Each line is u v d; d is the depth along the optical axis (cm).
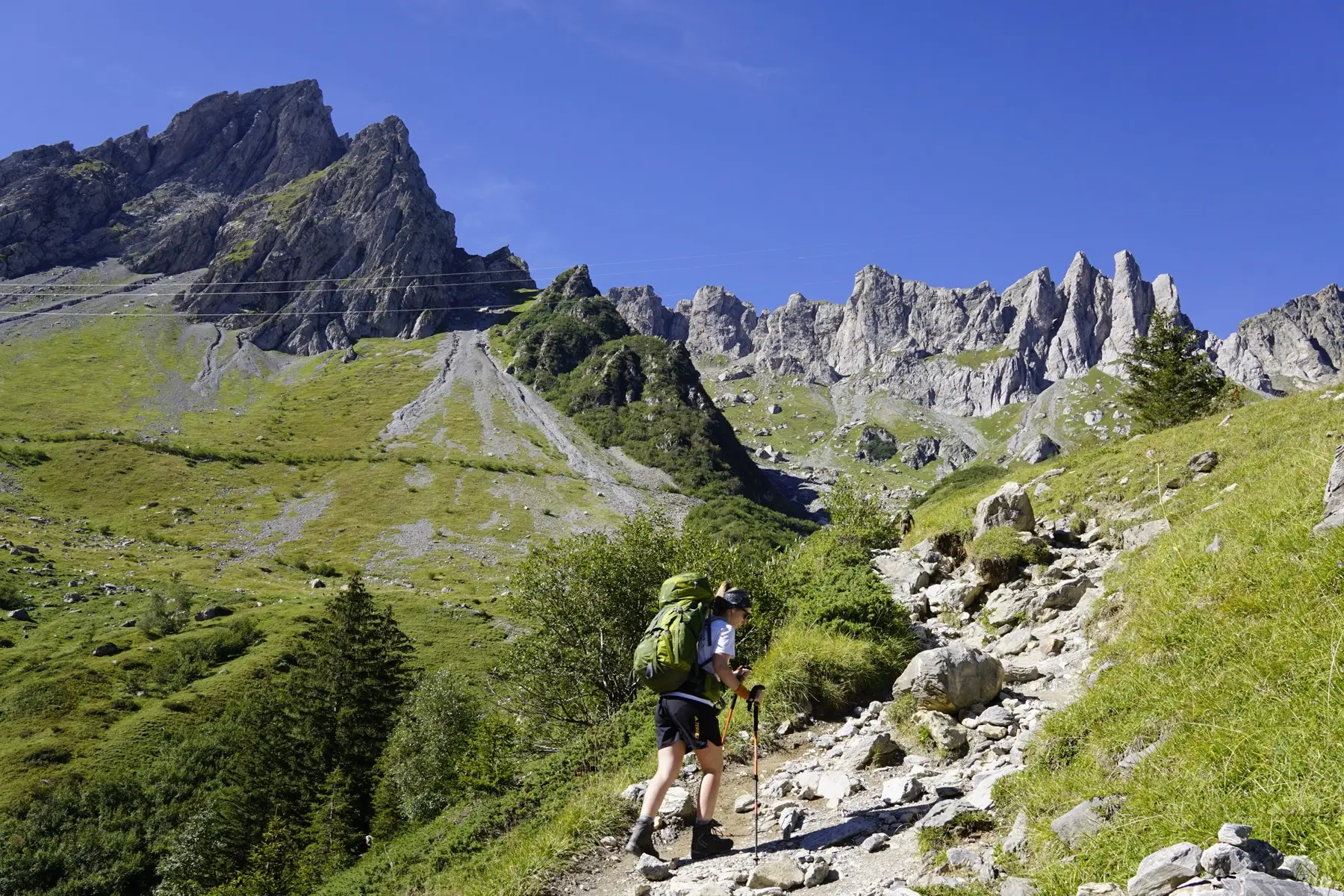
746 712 1079
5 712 5956
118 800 5206
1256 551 813
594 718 2405
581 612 2530
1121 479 1956
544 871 793
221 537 12425
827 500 2416
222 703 6362
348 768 5438
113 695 6391
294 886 4209
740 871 661
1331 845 394
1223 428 1958
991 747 809
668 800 863
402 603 9062
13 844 4712
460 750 4391
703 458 19912
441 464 16812
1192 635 737
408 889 1070
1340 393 1812
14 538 10650
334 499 14688
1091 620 1093
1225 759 509
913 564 1692
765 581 1800
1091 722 688
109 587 9025
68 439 15812
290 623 7969
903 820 677
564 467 17875
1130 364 4259
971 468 10975
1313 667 555
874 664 1138
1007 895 478
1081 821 525
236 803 5200
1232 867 383
